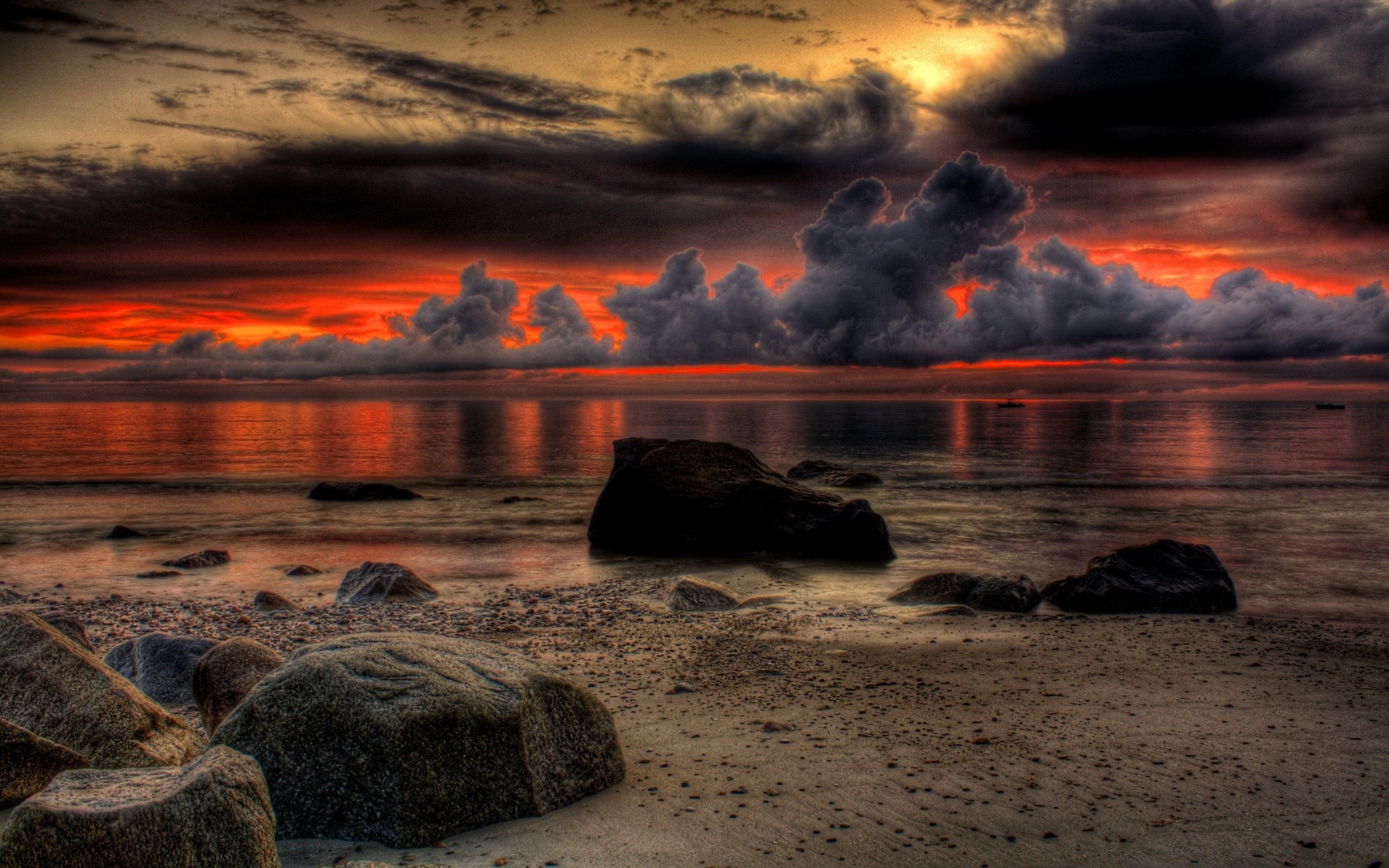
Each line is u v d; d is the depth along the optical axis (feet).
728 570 64.64
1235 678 34.12
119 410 542.16
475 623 45.80
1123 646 39.68
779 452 200.03
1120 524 88.74
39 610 33.76
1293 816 21.40
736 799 22.22
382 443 227.61
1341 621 47.39
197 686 27.40
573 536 81.87
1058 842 19.98
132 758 22.27
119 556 70.69
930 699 31.45
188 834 14.94
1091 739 26.99
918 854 19.36
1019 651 38.73
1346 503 104.42
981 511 98.94
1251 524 88.48
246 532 83.97
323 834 19.52
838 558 69.77
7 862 14.21
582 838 19.80
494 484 129.70
